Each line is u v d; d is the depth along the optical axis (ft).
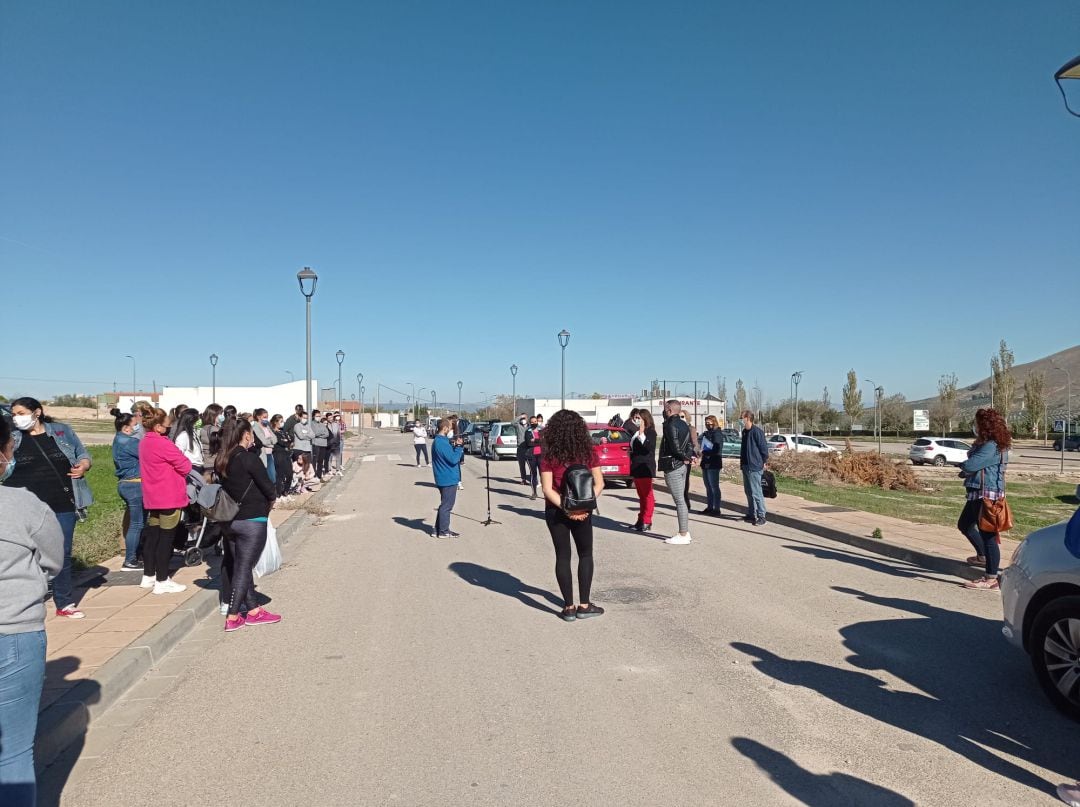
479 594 25.21
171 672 17.63
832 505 46.26
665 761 12.87
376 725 14.46
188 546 29.30
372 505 52.11
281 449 49.93
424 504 52.37
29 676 9.31
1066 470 100.94
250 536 20.95
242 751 13.39
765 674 17.17
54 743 13.30
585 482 20.77
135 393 240.94
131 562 27.45
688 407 154.20
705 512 45.47
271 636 20.57
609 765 12.73
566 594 21.71
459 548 34.22
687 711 15.05
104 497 49.03
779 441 114.52
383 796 11.72
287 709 15.33
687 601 23.88
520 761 12.89
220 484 21.39
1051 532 16.19
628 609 22.91
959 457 109.19
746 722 14.51
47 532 9.66
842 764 12.78
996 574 25.40
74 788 12.09
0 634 9.09
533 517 44.55
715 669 17.49
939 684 16.57
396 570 29.45
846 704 15.42
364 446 154.51
